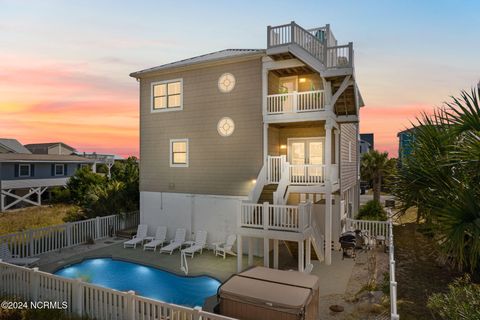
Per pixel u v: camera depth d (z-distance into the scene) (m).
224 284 7.00
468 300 6.11
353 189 22.00
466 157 6.27
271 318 6.19
